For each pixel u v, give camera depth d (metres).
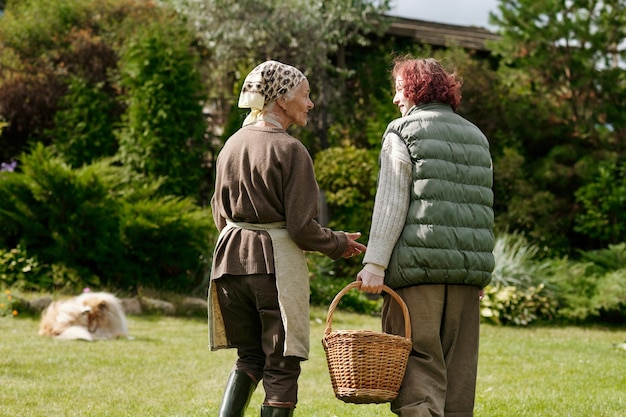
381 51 18.11
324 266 12.79
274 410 3.15
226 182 3.31
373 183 14.03
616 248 13.28
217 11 15.86
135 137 12.80
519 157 14.70
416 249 3.19
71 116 14.06
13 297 9.31
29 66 15.29
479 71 16.02
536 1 15.45
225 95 15.84
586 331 10.94
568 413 4.55
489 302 11.32
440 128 3.31
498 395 5.15
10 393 4.85
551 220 14.37
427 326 3.22
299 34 16.03
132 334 8.08
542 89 16.05
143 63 12.78
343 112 16.62
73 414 4.31
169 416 4.32
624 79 15.72
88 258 10.62
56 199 10.48
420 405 3.11
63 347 6.90
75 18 16.55
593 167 14.81
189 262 11.37
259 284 3.20
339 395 3.13
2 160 15.24
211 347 3.33
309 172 3.24
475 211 3.30
